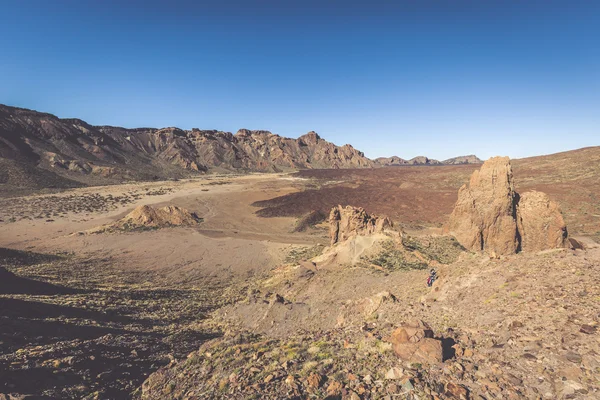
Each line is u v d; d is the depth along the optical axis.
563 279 12.32
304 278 32.91
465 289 14.69
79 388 11.08
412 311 13.98
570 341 7.92
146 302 30.83
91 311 23.28
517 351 8.19
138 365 14.34
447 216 96.56
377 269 31.55
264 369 10.03
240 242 71.12
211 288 41.78
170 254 60.25
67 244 64.56
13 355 12.24
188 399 9.62
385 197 128.88
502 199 41.16
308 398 7.86
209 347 14.10
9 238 70.69
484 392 6.76
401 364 8.43
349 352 10.06
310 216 101.50
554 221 38.94
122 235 73.69
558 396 6.24
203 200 136.12
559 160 140.62
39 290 28.94
